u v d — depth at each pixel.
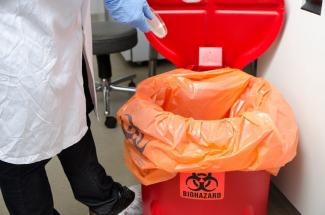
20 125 0.76
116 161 1.60
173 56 1.26
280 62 1.19
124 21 0.83
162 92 1.22
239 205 1.04
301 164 1.13
